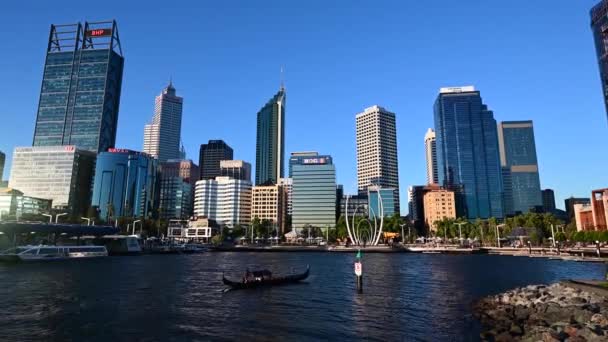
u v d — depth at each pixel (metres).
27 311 44.47
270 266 114.75
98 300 51.97
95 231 167.00
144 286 66.12
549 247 183.62
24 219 191.62
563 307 41.16
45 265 108.44
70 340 33.34
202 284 69.50
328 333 36.03
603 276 83.31
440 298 55.03
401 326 38.50
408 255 183.50
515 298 47.91
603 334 29.31
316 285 68.75
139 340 33.66
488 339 33.50
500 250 184.88
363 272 94.69
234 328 37.81
